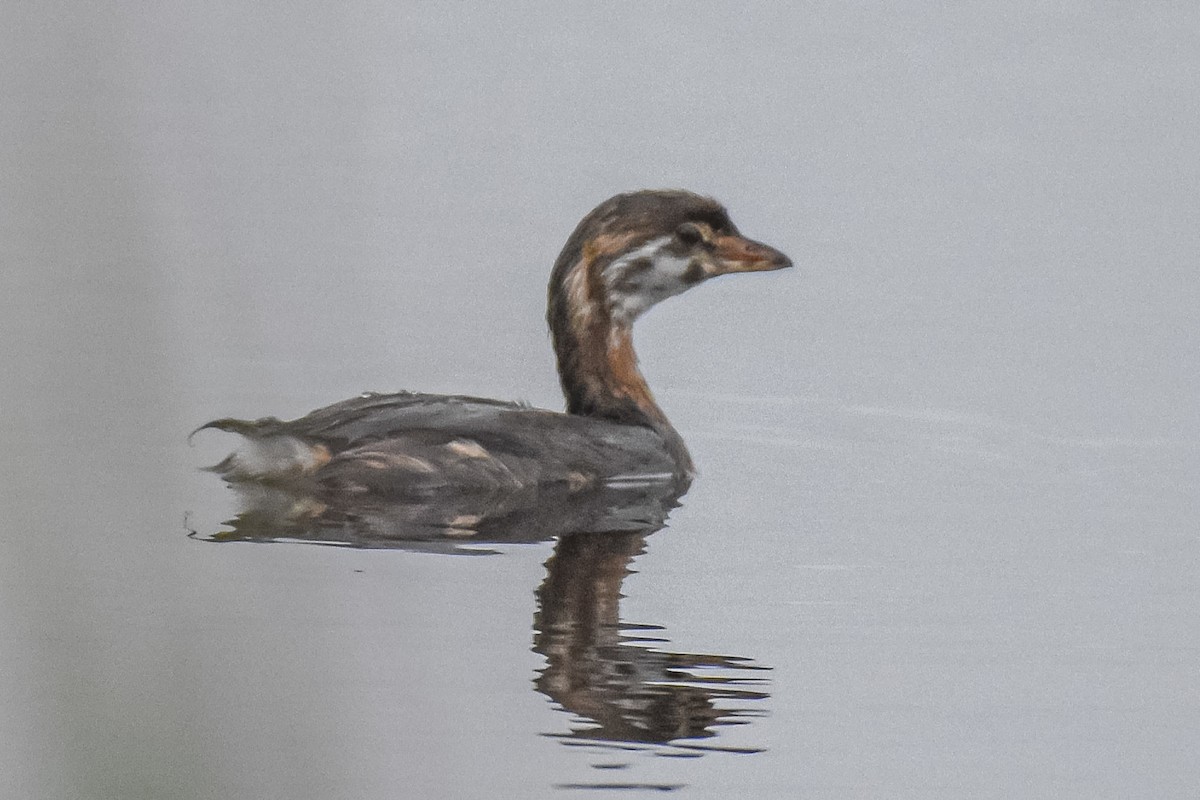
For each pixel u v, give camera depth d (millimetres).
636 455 17844
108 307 17453
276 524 15477
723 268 19156
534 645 13094
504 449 17094
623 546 15500
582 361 18766
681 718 12141
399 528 15625
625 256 18797
